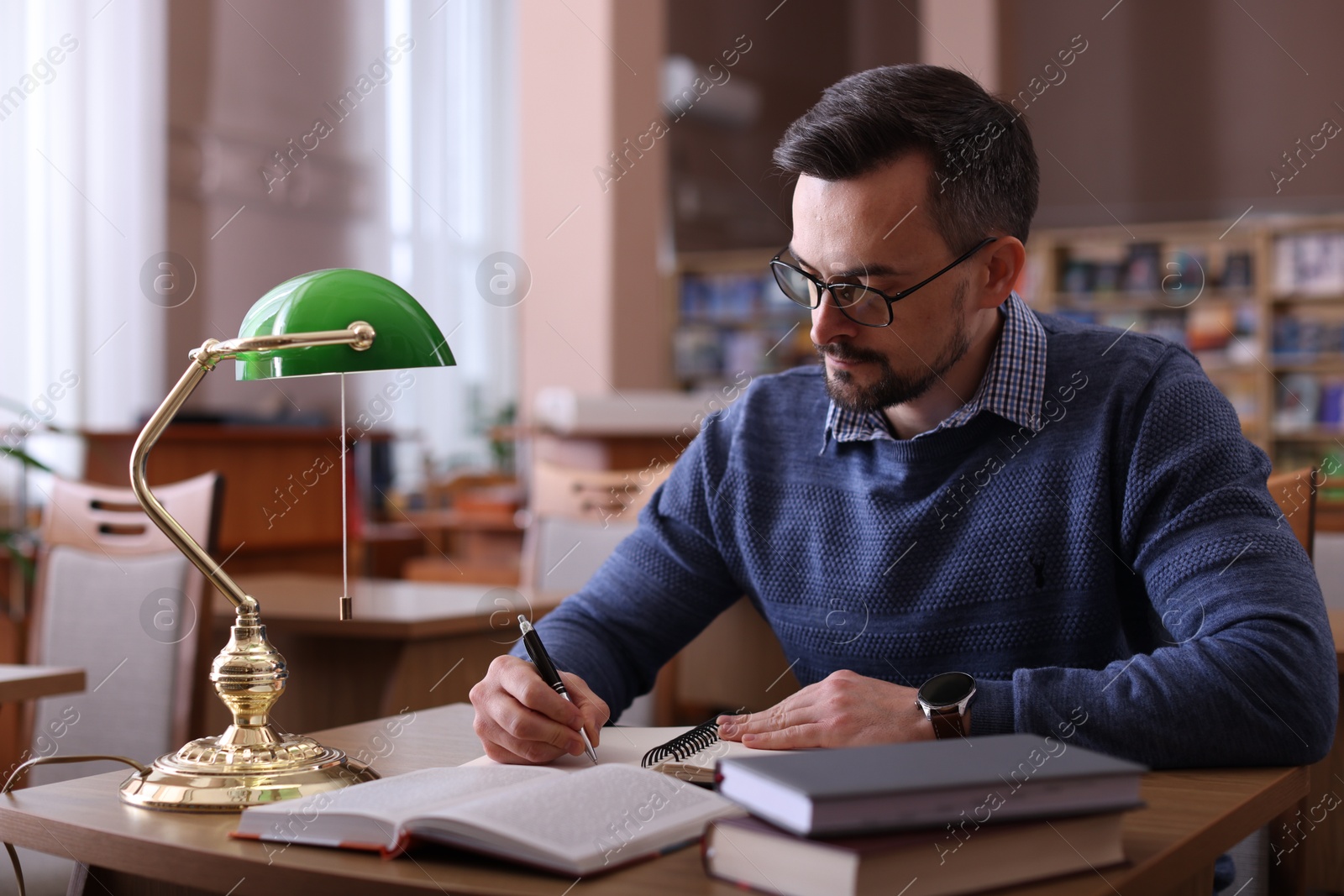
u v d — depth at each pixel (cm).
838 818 65
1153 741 93
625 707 132
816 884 65
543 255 520
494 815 73
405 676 190
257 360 94
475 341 889
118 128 627
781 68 923
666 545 138
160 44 651
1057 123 789
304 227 751
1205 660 95
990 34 642
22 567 263
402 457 793
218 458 356
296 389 734
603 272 508
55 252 596
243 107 705
